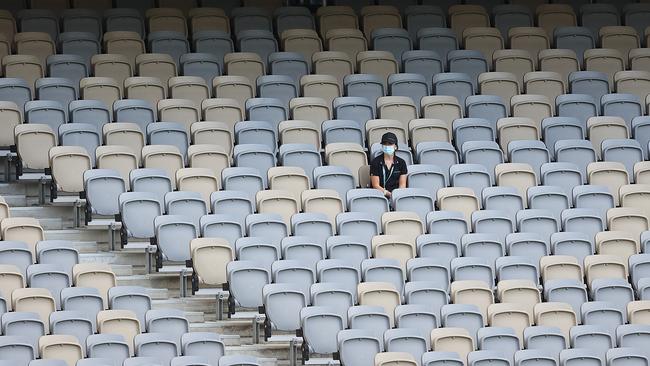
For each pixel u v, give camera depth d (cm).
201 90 9725
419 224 8531
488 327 7675
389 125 9394
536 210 8681
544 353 7438
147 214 8481
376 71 10150
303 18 10725
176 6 10962
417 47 10662
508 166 9056
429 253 8362
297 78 10112
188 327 7725
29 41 10031
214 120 9469
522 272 8256
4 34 10094
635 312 7975
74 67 9831
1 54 9944
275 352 8069
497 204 8819
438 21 10838
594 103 9869
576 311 8131
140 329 7650
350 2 11262
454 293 8019
